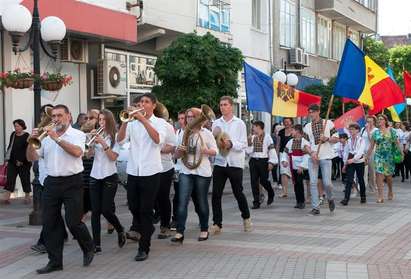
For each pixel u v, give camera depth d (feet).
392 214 40.16
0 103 49.88
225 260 26.21
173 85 53.16
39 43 37.68
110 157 27.48
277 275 23.61
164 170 30.89
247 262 25.80
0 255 27.73
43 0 47.52
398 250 28.22
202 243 29.96
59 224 24.86
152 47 69.15
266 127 98.94
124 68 64.08
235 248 28.68
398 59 165.37
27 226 35.40
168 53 52.60
